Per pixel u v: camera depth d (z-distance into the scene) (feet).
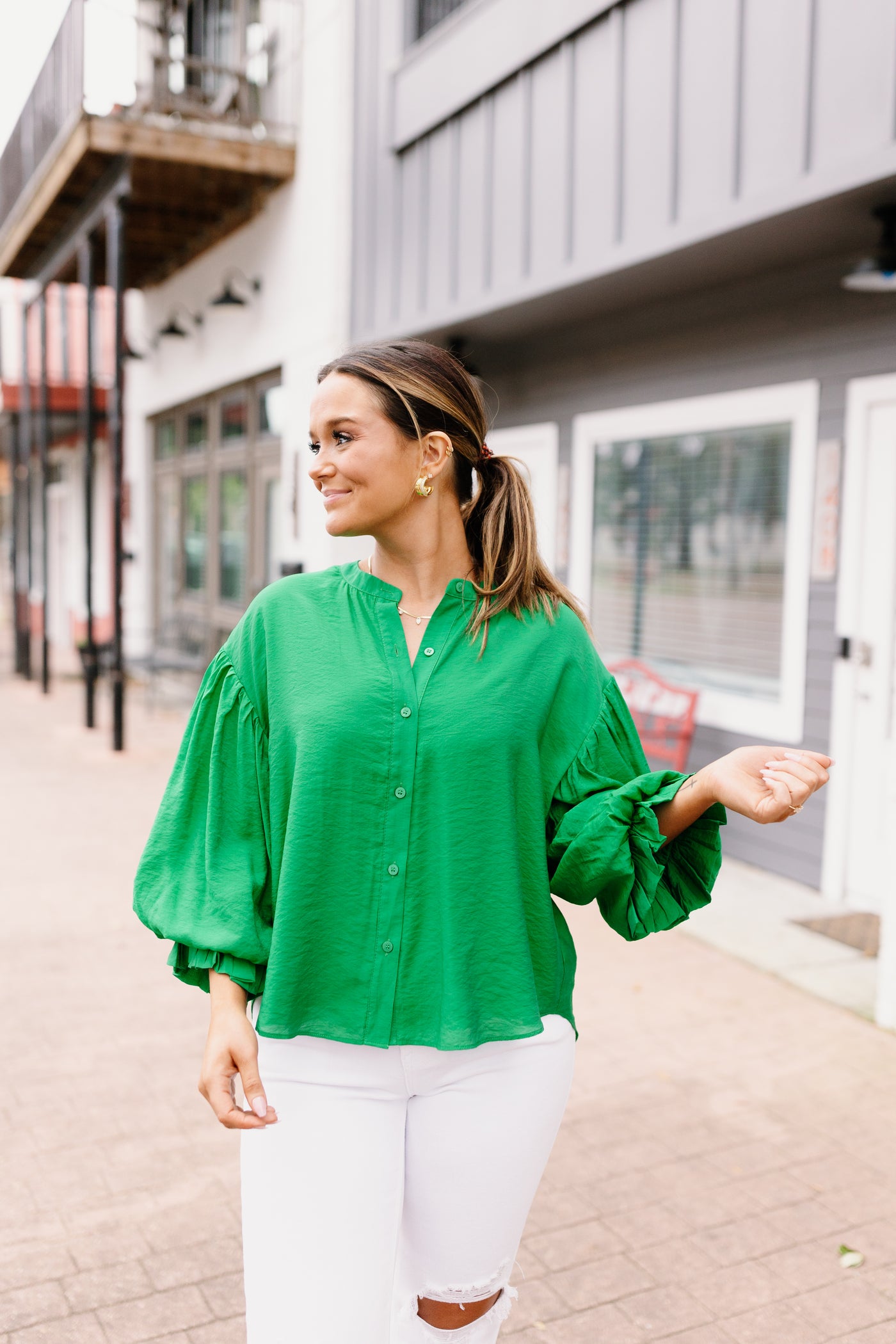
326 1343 4.78
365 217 26.21
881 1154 10.11
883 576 16.72
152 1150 10.05
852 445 16.99
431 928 4.86
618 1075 11.62
